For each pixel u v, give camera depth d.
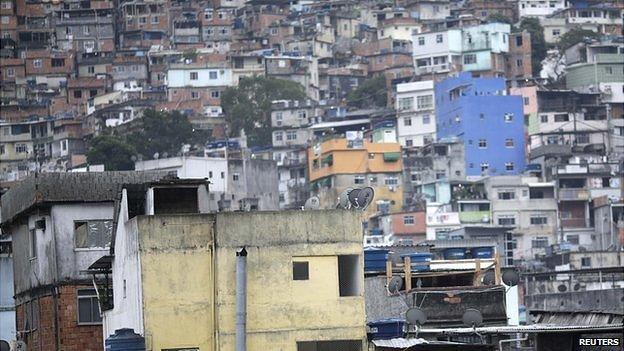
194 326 66.69
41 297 81.44
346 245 68.12
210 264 67.06
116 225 71.62
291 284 67.44
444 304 78.62
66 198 80.75
